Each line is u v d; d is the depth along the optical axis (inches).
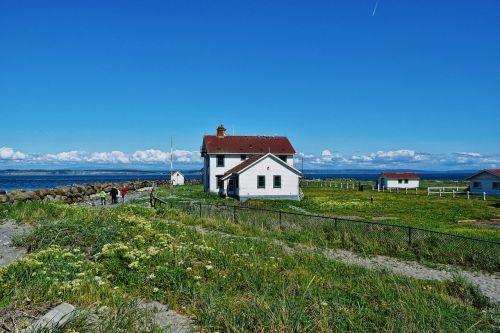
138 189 3107.8
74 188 2246.6
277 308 315.6
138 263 404.8
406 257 683.4
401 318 331.0
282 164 1886.1
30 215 856.3
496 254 639.8
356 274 510.0
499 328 343.3
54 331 248.2
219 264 455.8
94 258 450.0
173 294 358.0
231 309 320.5
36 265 380.2
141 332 271.3
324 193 2455.7
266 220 943.7
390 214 1347.2
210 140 2202.3
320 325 298.4
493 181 2364.7
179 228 703.1
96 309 294.8
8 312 285.9
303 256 589.6
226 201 1745.8
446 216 1295.5
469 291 476.1
